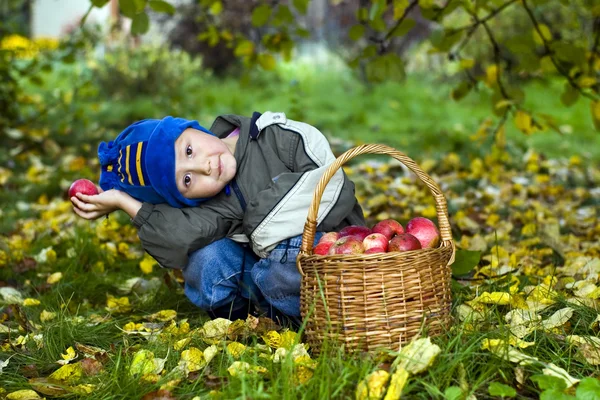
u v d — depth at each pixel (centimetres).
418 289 251
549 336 262
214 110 1070
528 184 642
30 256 430
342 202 290
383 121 1055
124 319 329
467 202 568
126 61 1198
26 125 806
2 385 261
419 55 1466
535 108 1139
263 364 253
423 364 228
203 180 285
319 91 1288
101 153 307
